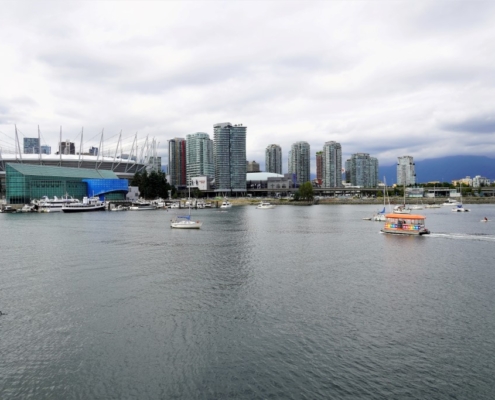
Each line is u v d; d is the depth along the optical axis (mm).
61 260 89438
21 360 41656
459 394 35562
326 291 64000
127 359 41781
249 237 129875
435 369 39438
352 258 91188
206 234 138750
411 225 134250
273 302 58562
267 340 45812
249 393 35938
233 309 55656
